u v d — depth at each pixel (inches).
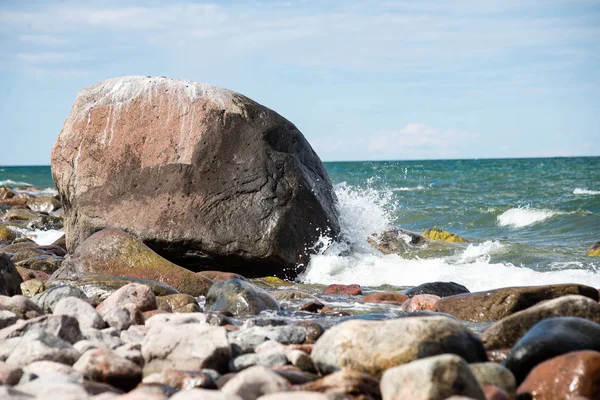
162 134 431.5
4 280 317.4
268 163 425.7
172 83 441.7
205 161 423.8
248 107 439.5
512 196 1109.1
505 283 396.5
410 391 152.7
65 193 446.3
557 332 186.2
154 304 291.1
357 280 419.2
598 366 161.9
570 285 284.0
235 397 140.3
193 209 417.7
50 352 190.2
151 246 419.8
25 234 655.1
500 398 157.8
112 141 435.8
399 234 536.7
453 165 3164.4
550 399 162.4
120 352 199.0
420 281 414.0
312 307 308.0
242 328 245.8
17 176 2691.9
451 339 185.2
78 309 243.6
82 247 375.2
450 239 609.3
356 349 186.1
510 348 214.5
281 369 188.7
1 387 146.3
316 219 435.8
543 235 653.3
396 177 1485.0
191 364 192.5
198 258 420.8
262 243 412.8
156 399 145.3
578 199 912.9
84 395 148.6
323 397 137.9
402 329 188.4
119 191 429.4
